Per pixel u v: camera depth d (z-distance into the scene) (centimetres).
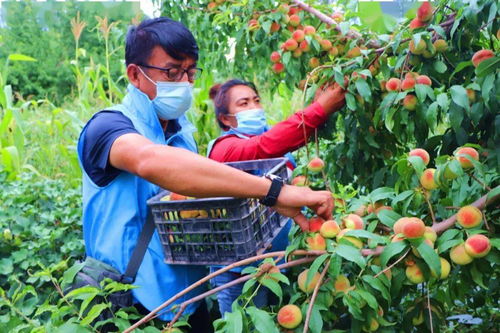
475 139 185
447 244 136
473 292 204
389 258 133
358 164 227
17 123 461
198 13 321
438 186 146
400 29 199
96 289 149
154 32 173
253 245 166
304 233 152
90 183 174
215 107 271
